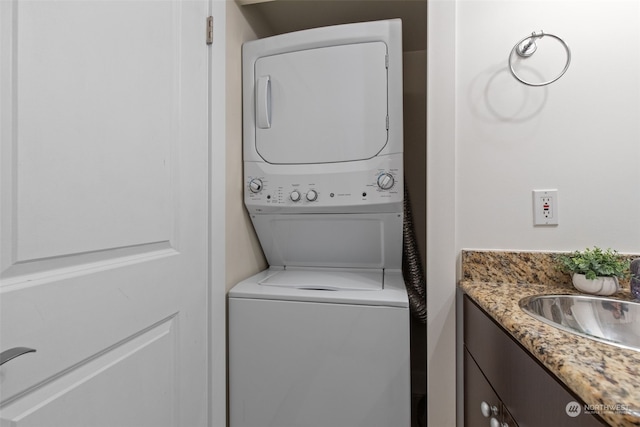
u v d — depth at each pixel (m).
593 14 1.11
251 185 1.52
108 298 0.81
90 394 0.77
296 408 1.28
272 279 1.52
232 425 1.34
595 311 1.01
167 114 1.02
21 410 0.63
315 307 1.26
